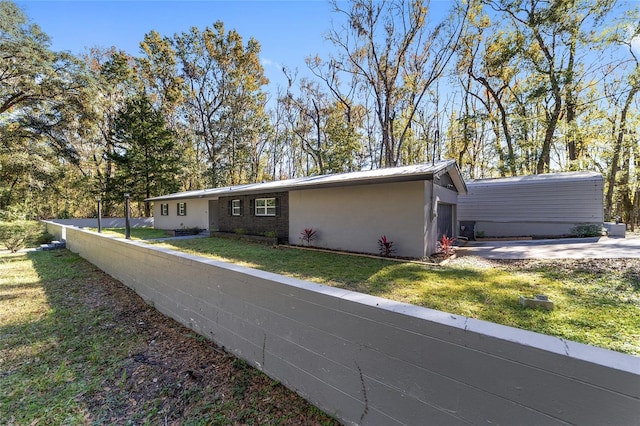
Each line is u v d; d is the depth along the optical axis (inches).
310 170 1002.1
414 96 694.5
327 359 69.7
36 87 546.6
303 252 342.0
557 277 203.5
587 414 36.8
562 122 618.5
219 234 513.3
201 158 1012.5
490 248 339.3
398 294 176.1
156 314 146.1
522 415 41.6
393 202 306.7
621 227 397.7
